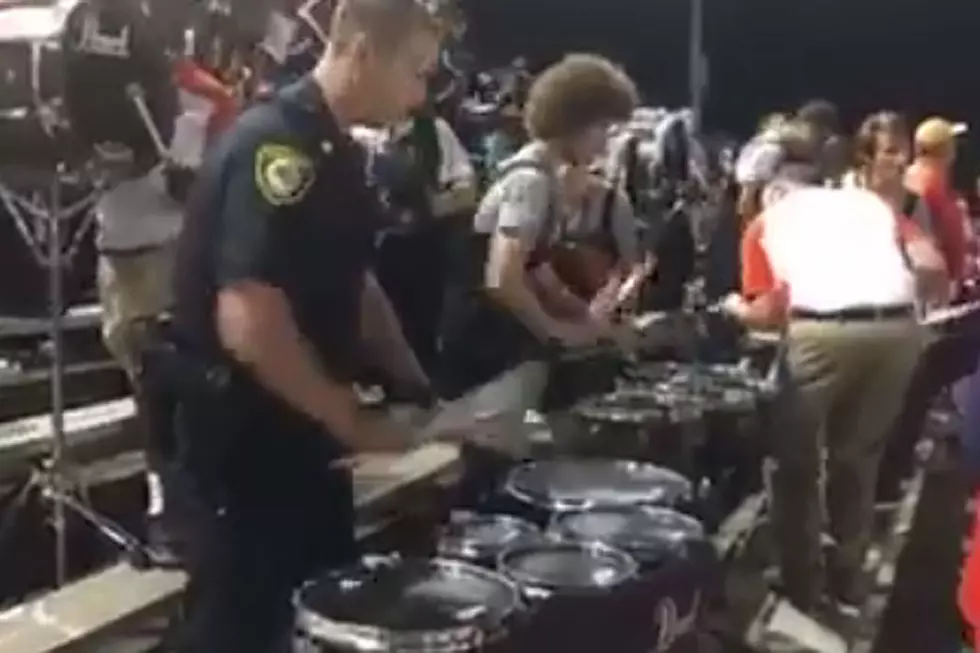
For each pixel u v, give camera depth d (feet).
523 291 8.61
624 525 6.74
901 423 12.07
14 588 9.42
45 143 8.66
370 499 7.39
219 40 9.21
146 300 8.73
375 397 6.95
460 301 8.52
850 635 9.86
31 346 12.28
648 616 6.12
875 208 11.03
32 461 10.16
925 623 10.40
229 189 5.94
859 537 10.85
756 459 10.00
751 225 11.53
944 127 13.64
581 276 9.32
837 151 11.85
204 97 8.84
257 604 6.61
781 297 10.80
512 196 8.95
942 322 12.10
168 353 6.61
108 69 8.51
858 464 10.85
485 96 17.22
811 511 10.34
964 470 9.04
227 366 6.28
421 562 6.10
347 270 6.22
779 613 9.46
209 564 6.68
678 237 12.05
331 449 6.56
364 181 6.50
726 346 10.79
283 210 5.86
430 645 5.12
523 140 12.16
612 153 11.15
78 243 10.19
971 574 7.95
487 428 7.55
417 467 7.45
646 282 10.40
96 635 7.76
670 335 10.26
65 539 9.28
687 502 7.50
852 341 10.60
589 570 6.06
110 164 8.71
